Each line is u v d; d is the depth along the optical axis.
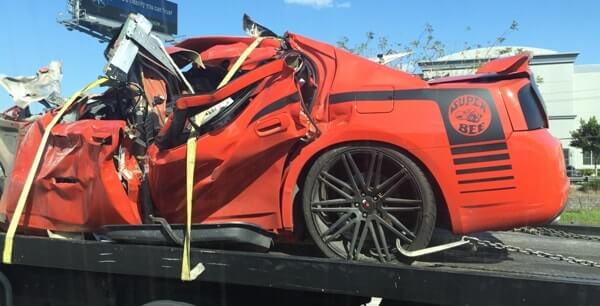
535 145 3.28
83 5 40.97
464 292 2.81
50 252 3.73
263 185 3.54
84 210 3.79
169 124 3.58
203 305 3.50
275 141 3.39
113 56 3.67
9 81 4.87
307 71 3.70
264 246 3.47
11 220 3.98
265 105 3.41
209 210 3.64
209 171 3.51
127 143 3.85
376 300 3.29
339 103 3.50
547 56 56.69
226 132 3.44
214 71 4.32
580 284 2.62
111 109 4.29
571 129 56.00
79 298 3.91
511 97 3.32
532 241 4.38
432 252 3.37
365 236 3.42
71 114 4.16
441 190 3.30
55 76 5.04
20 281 4.10
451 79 3.65
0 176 4.50
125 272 3.51
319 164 3.46
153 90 4.03
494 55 13.43
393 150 3.37
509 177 3.25
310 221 3.47
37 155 3.90
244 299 3.48
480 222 3.29
